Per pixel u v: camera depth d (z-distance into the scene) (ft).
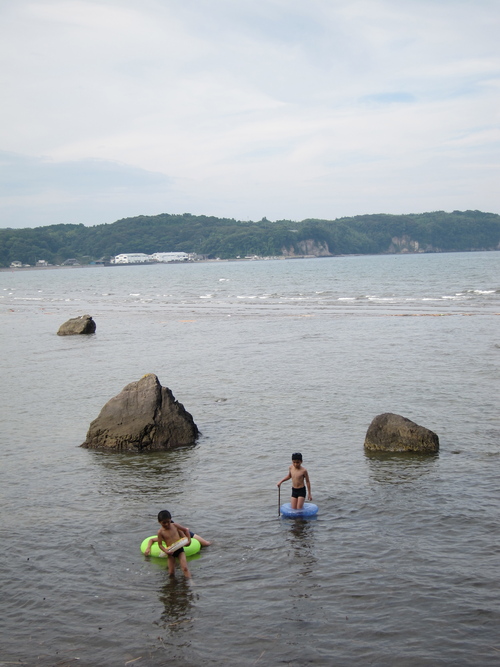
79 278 533.14
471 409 62.49
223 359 96.78
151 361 96.84
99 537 36.86
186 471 47.93
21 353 108.47
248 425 59.98
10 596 30.78
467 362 86.99
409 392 70.59
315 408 65.16
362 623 27.55
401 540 35.27
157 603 29.84
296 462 39.81
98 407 68.23
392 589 30.17
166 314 174.50
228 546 35.35
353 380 78.02
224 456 51.24
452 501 40.47
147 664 25.39
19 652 26.43
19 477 47.19
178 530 33.30
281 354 99.71
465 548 34.01
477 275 336.70
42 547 35.73
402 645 25.94
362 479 45.09
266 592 30.40
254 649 26.07
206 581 31.65
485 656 25.04
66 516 39.91
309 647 26.05
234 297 238.27
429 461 48.39
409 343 106.42
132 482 45.78
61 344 118.73
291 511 38.86
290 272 492.13
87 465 49.78
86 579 32.22
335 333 122.83
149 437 53.88
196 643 26.66
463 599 29.04
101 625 28.22
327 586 30.71
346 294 234.58
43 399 72.59
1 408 68.74
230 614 28.68
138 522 38.78
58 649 26.58
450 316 145.18
